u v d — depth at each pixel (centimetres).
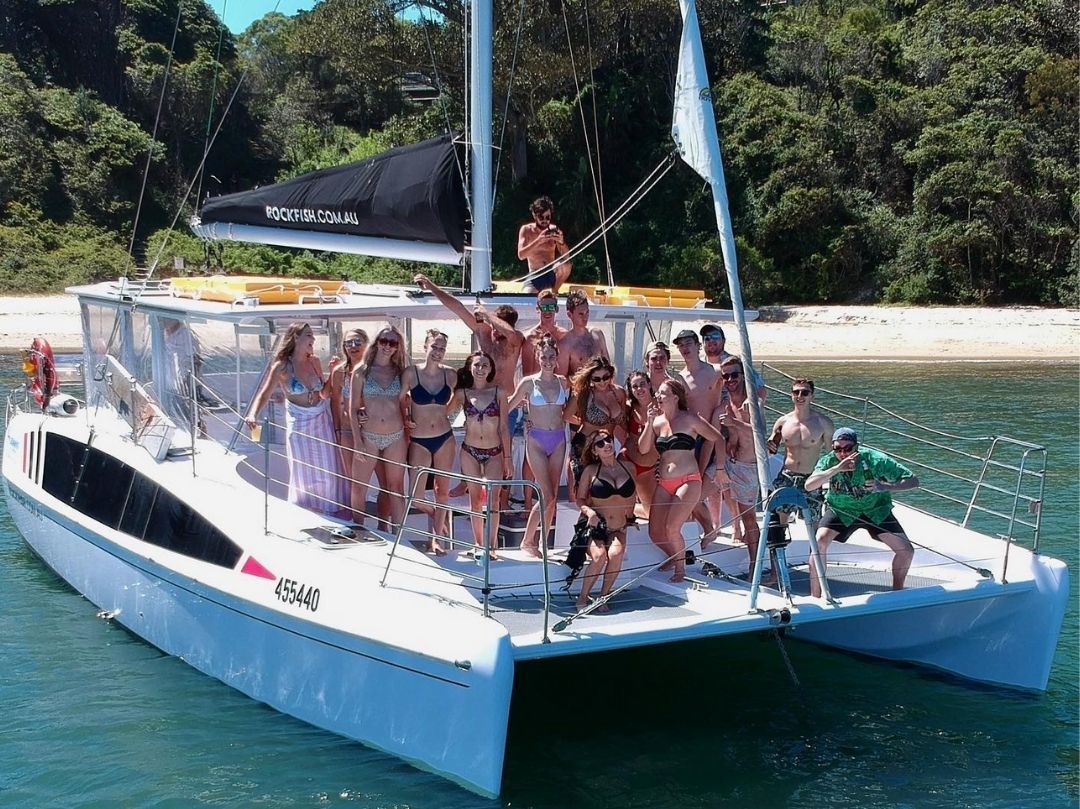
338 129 5131
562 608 641
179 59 4938
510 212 4181
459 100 4078
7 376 2202
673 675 775
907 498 1308
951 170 4012
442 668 561
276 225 801
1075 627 872
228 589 681
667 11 4212
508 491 749
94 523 850
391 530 699
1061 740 672
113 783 601
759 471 621
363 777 592
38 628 832
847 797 605
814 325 3638
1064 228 3900
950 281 3991
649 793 605
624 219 4328
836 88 4644
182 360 800
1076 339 3278
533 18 3769
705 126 598
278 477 791
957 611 746
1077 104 4141
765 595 672
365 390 676
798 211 4066
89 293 896
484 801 563
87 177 4372
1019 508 1255
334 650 619
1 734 655
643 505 730
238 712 678
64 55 5009
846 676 773
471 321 712
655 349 705
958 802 600
